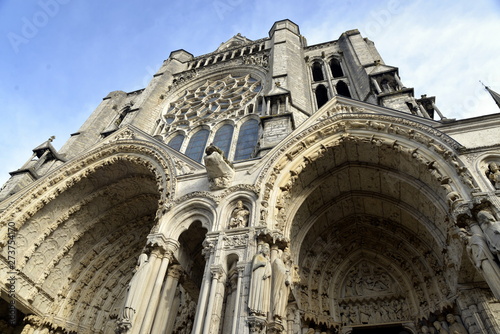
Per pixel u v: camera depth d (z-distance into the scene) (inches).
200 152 876.6
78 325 633.6
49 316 609.3
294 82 962.1
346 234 629.9
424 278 541.3
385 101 682.2
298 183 536.1
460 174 423.5
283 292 361.1
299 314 491.8
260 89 1088.8
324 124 555.8
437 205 470.6
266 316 337.1
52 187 646.5
